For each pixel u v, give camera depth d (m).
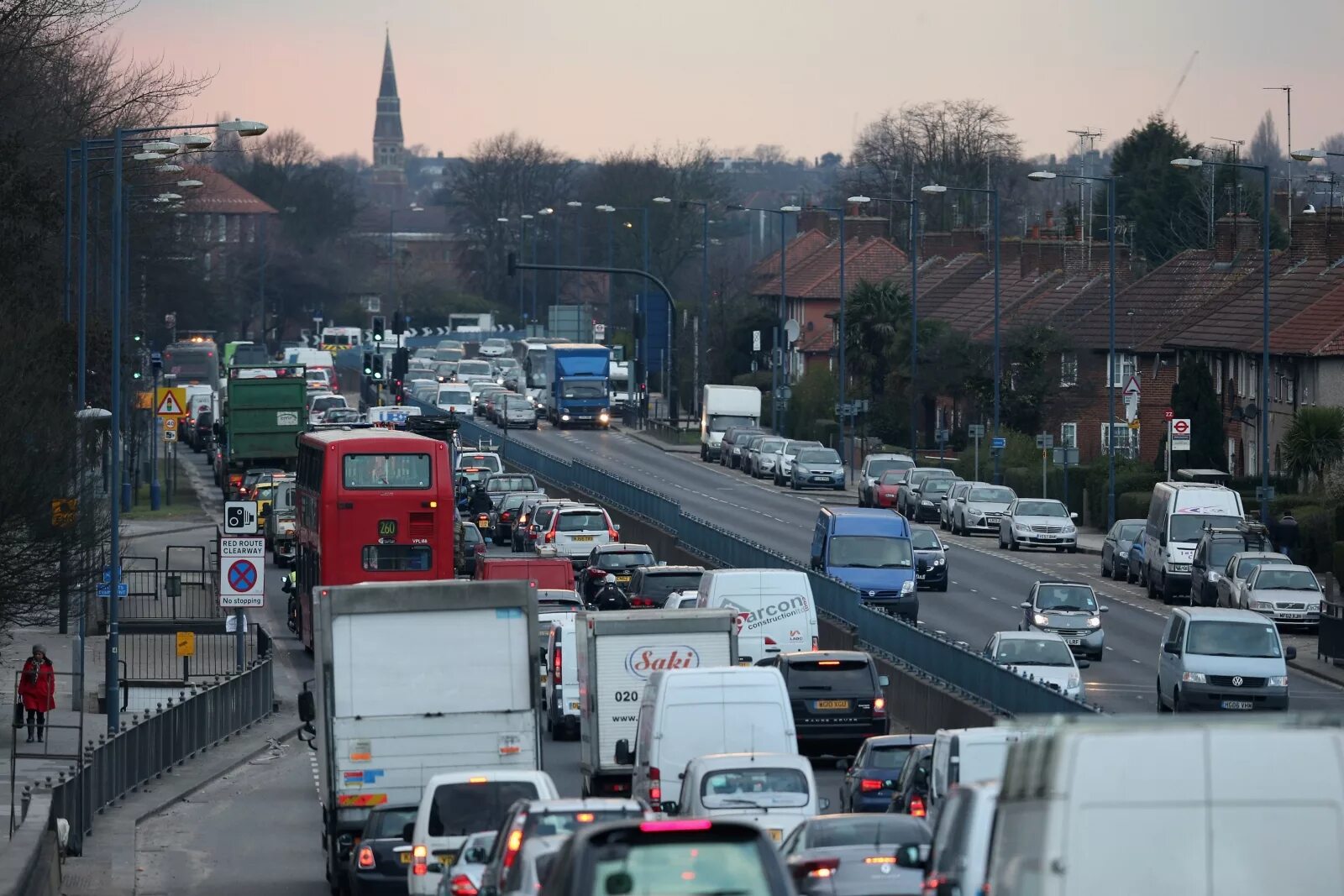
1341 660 147.62
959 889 45.97
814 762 115.50
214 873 92.44
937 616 171.12
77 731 128.38
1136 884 35.00
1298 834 35.06
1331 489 199.88
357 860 78.81
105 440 165.38
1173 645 125.88
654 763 83.81
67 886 88.12
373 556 145.00
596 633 101.75
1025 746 37.72
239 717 135.25
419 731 87.50
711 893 40.62
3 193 167.12
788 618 129.25
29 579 121.50
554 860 48.50
